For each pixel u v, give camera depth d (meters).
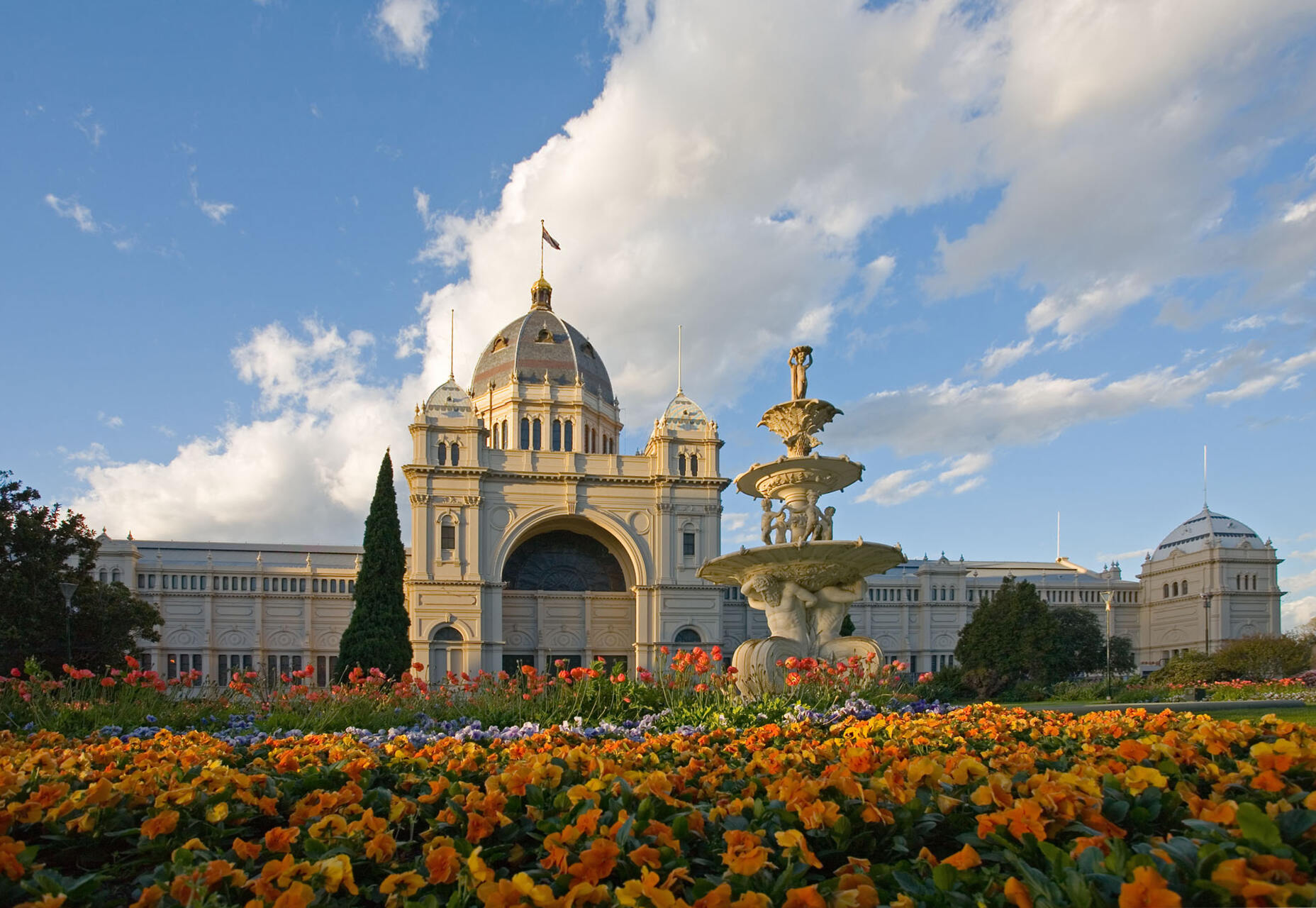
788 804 5.77
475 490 71.25
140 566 92.38
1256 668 63.09
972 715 12.27
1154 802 5.84
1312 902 3.93
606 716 16.70
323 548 103.25
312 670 19.94
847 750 7.64
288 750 9.46
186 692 21.38
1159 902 3.85
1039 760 7.69
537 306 92.19
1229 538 108.06
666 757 8.87
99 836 6.47
